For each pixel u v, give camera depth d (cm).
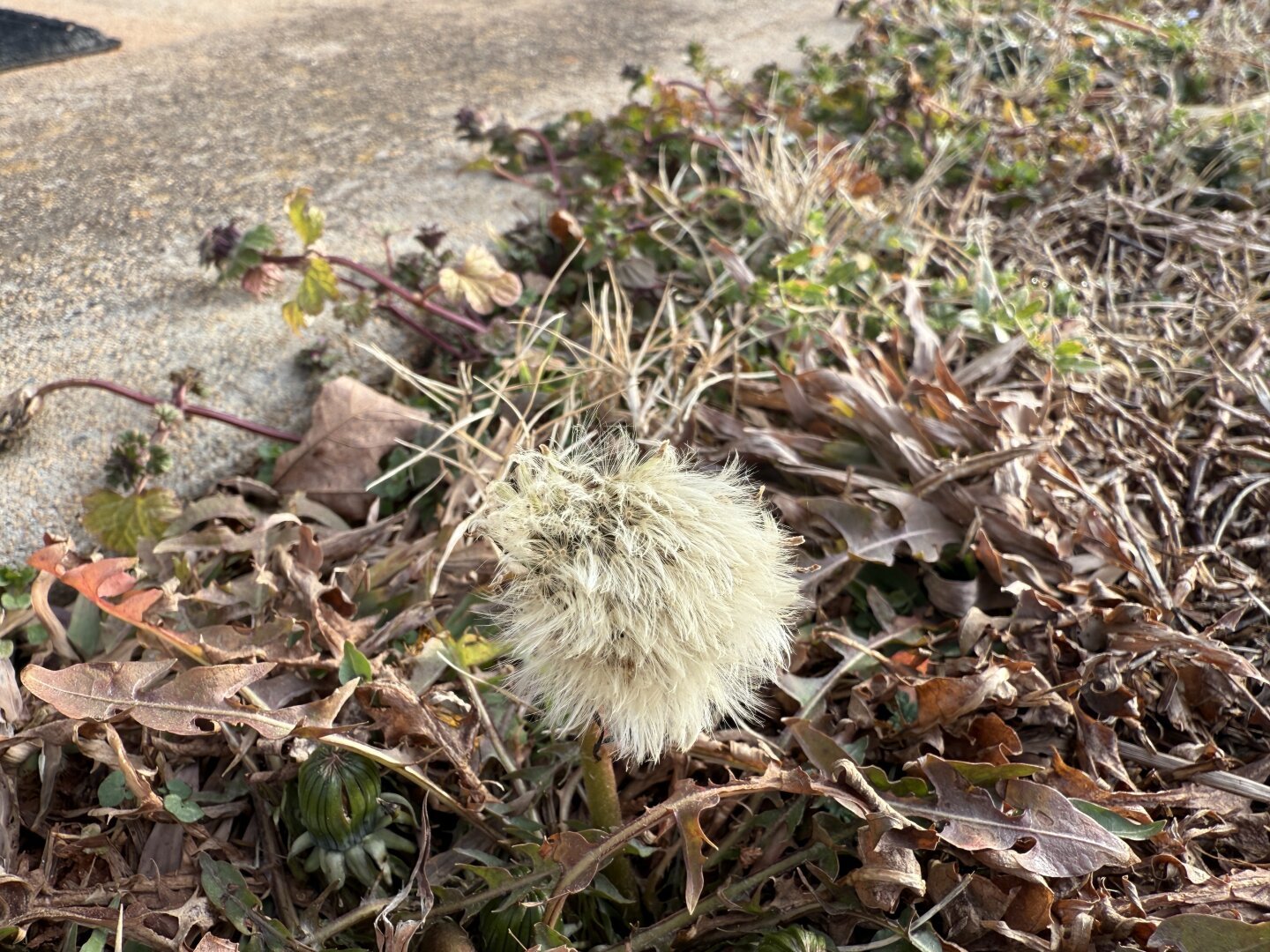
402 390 24
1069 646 17
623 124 31
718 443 21
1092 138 34
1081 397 23
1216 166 34
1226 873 15
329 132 33
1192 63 41
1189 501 21
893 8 43
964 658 17
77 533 20
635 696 12
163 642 16
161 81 36
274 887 15
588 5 45
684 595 11
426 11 44
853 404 21
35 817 15
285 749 15
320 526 20
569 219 26
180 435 22
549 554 12
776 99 35
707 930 14
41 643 17
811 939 13
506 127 31
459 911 14
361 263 27
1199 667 17
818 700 17
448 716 15
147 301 25
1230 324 25
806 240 26
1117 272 30
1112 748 16
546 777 16
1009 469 19
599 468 13
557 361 23
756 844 15
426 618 17
